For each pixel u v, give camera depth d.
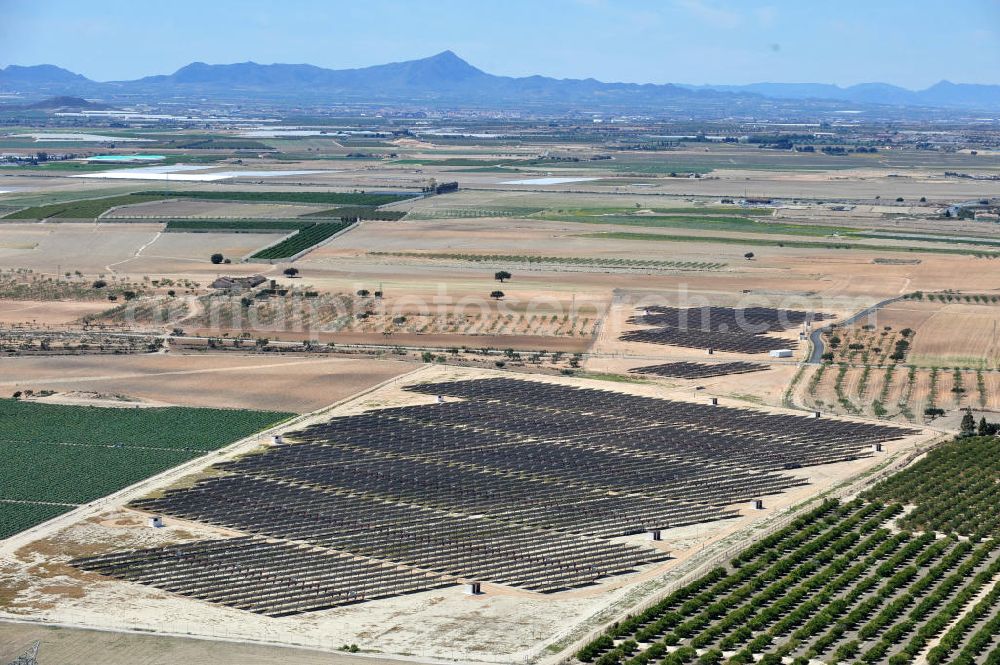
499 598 158.25
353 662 139.62
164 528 181.88
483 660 140.00
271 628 149.12
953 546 175.38
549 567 168.00
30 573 165.50
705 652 139.75
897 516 187.88
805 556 169.38
